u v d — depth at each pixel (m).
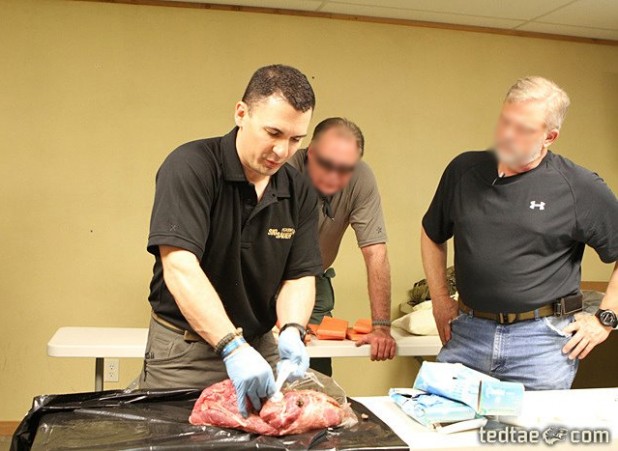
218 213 1.61
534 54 3.73
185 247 1.50
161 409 1.47
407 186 3.60
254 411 1.39
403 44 3.55
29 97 3.25
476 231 2.06
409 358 3.69
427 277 2.38
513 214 1.99
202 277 1.50
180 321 1.71
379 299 2.57
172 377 1.72
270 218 1.67
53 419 1.41
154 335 1.76
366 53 3.52
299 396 1.41
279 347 1.64
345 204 2.50
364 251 2.56
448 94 3.62
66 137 3.29
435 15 3.45
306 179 1.78
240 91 3.40
